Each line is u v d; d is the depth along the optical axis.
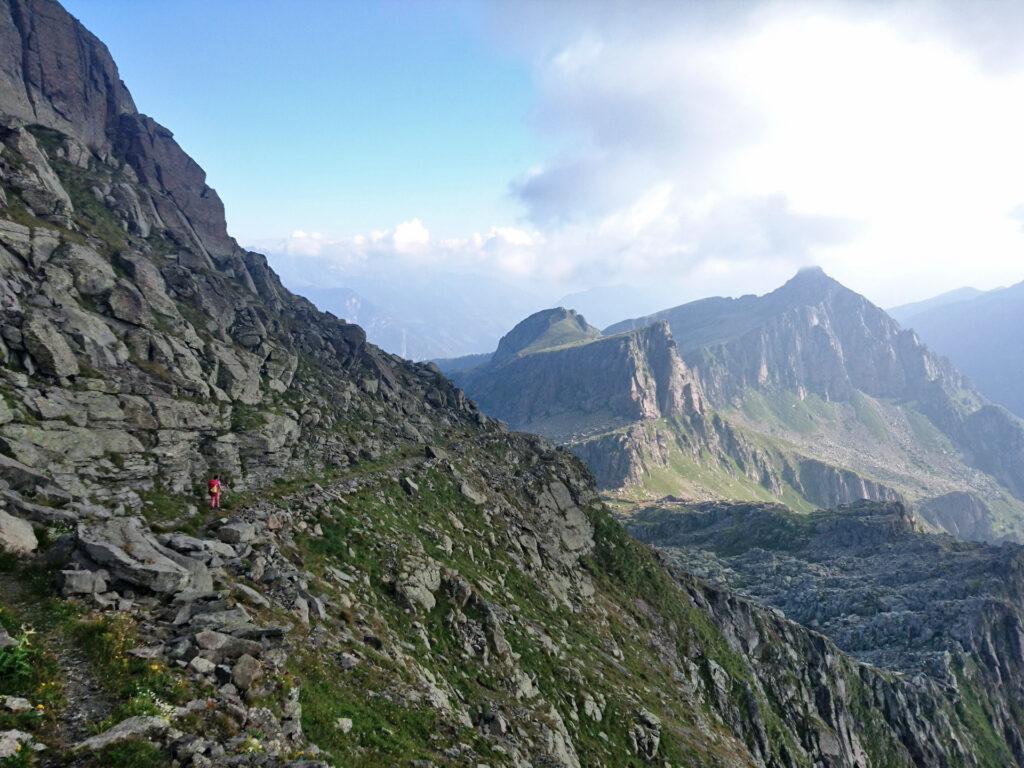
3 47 82.25
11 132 66.50
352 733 22.86
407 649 38.00
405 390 114.94
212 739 16.41
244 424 60.62
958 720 139.75
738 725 83.25
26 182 62.00
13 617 18.66
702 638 96.75
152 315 61.69
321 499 52.12
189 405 53.50
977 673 161.00
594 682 55.19
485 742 30.52
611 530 102.62
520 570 69.75
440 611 47.09
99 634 19.05
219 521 38.72
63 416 40.94
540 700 45.69
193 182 111.88
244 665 20.28
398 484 67.88
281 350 84.69
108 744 14.27
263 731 18.06
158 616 22.31
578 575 83.56
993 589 190.50
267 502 47.31
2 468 29.19
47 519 26.27
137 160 101.88
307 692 22.88
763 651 114.25
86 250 58.84
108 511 32.78
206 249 105.69
